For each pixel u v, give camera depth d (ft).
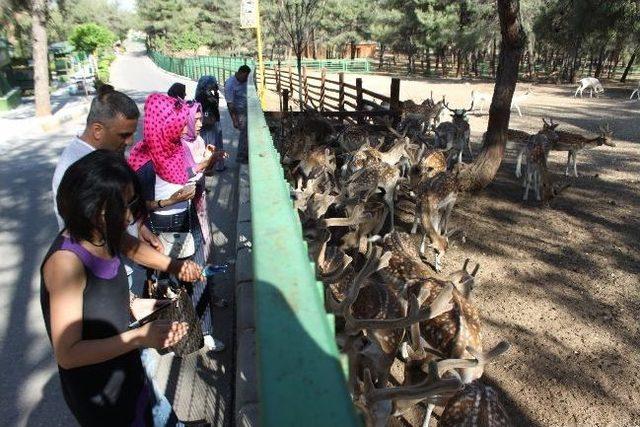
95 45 80.59
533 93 81.35
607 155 36.14
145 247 7.25
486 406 8.46
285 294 3.46
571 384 12.25
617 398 11.79
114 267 5.61
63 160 7.45
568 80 103.30
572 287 16.88
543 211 24.22
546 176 24.50
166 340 5.70
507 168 32.42
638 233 21.42
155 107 9.91
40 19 48.55
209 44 192.75
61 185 5.24
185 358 11.43
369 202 18.70
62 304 5.17
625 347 13.64
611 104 67.56
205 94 24.21
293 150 25.29
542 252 19.65
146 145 10.61
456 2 100.73
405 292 11.51
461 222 22.82
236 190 23.54
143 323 7.07
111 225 5.32
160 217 10.32
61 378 5.90
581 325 14.65
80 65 75.25
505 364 12.98
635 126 48.67
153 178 10.34
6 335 12.80
